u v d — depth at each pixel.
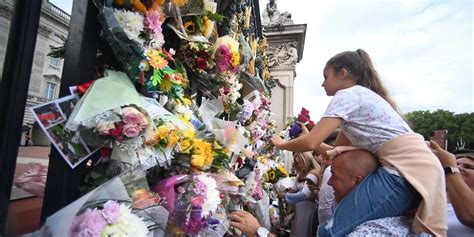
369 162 1.33
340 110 1.43
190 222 1.14
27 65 0.91
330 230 1.26
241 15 2.60
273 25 7.37
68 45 0.98
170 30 1.54
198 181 1.19
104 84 0.92
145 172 1.04
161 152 1.03
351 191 1.31
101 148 0.97
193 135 1.25
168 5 1.28
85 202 0.84
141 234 0.83
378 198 1.20
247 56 2.39
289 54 7.33
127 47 0.99
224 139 1.67
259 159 2.99
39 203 0.98
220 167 1.43
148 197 0.98
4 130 0.85
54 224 0.80
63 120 0.89
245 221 1.54
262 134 2.89
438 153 1.69
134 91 1.00
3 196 0.84
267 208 2.62
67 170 0.92
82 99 0.87
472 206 1.55
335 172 1.39
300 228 2.56
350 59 1.67
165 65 1.12
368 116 1.38
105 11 0.95
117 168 0.97
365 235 1.16
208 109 1.90
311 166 2.96
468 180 1.77
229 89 1.98
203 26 1.66
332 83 1.71
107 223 0.79
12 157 0.86
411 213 1.22
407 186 1.20
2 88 0.86
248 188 2.03
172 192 1.11
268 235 1.49
